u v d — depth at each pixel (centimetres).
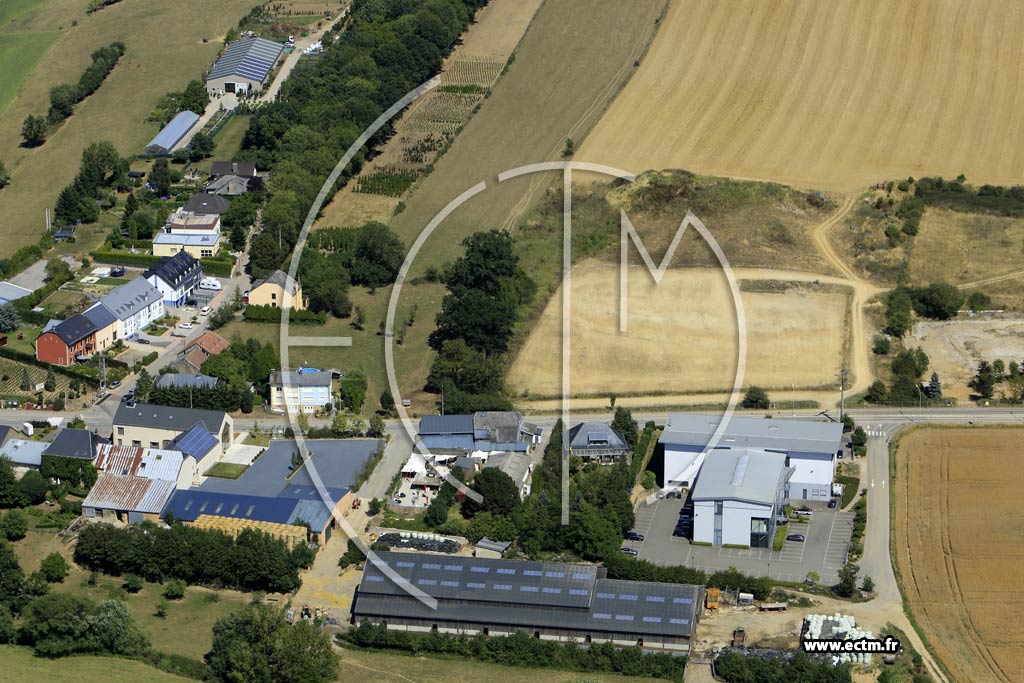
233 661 18838
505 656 19688
